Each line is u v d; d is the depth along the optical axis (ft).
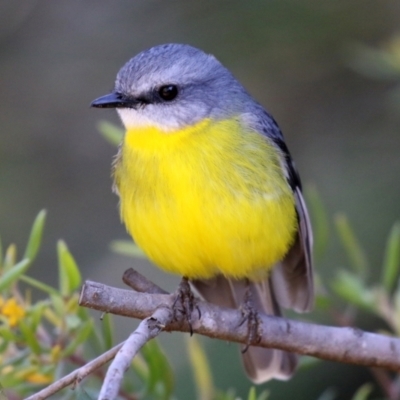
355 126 47.44
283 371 35.27
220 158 31.71
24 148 49.62
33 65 50.06
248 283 34.35
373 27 45.65
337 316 33.06
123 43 48.44
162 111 32.14
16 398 28.91
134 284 28.60
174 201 31.40
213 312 29.86
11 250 29.35
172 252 32.27
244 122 32.73
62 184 49.75
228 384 41.19
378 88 47.65
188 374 41.52
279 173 32.76
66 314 28.58
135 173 31.99
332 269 42.52
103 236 49.08
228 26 45.96
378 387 43.27
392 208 44.14
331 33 45.88
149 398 31.04
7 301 28.32
